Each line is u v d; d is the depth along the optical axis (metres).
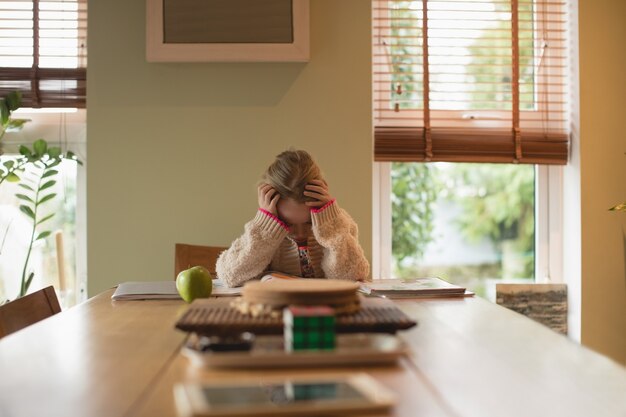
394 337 1.00
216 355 0.90
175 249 2.57
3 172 2.78
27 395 0.81
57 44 2.89
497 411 0.73
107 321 1.35
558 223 3.06
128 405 0.76
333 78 2.80
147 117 2.78
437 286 1.82
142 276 2.78
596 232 2.92
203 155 2.80
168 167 2.79
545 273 3.07
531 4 3.03
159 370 0.92
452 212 3.11
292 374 0.87
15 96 2.71
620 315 2.91
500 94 3.04
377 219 3.05
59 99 2.86
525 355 1.01
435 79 3.02
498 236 3.12
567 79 3.01
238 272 1.99
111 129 2.78
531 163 2.97
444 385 0.83
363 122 2.81
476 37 3.01
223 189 2.80
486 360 0.98
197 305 1.18
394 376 0.87
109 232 2.78
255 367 0.91
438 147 2.95
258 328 1.02
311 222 2.12
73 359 1.00
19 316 1.56
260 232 2.01
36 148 2.74
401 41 2.99
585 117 2.92
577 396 0.79
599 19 2.92
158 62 2.77
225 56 2.71
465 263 3.12
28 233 2.98
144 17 2.78
